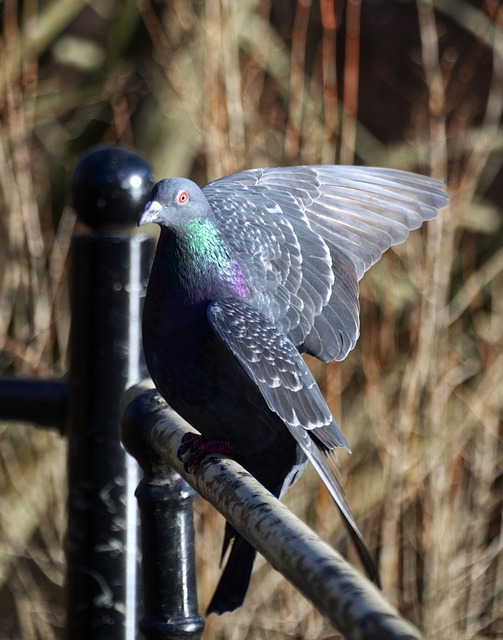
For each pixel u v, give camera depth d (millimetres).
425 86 15367
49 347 10094
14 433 10445
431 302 9711
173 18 11195
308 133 10305
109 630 4859
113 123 11469
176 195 4922
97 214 4844
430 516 10102
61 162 11594
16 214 10031
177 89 10406
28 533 10469
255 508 3074
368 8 17625
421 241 10227
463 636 10469
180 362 4898
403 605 10508
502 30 12000
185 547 4199
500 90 12391
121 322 4867
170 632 4164
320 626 10141
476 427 10414
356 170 5992
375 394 9938
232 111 9898
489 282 11352
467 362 10727
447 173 11406
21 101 10336
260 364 4637
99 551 4855
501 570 10789
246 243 5441
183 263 4953
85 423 4867
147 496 4164
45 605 10805
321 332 5484
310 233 5672
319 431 4695
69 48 12023
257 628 10258
